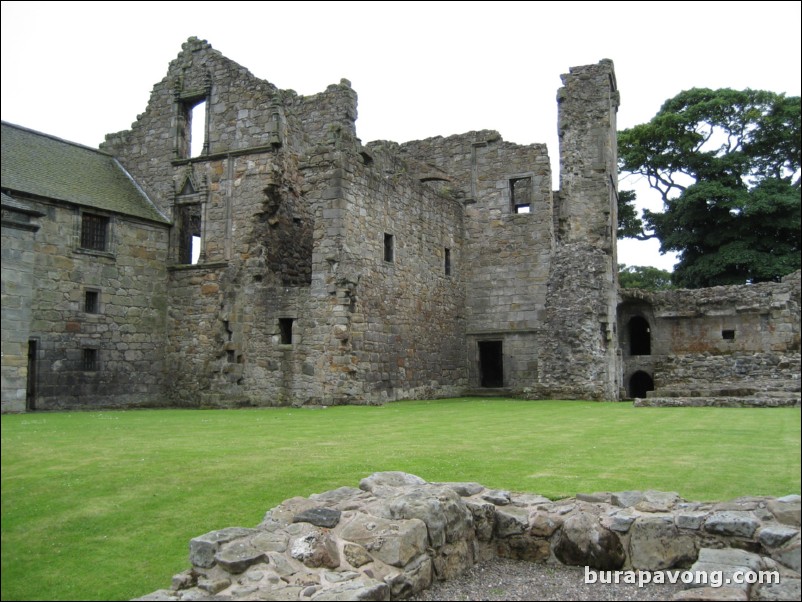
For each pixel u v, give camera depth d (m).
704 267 27.78
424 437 12.34
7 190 19.62
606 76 28.55
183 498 8.19
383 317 23.05
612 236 28.95
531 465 9.48
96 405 21.86
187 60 25.31
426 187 26.72
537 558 7.54
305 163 21.75
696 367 25.69
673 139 28.78
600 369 23.33
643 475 8.53
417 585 6.67
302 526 6.98
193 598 5.84
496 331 28.83
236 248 23.47
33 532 7.05
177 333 24.06
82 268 21.73
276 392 21.77
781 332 27.20
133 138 25.94
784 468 8.51
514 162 29.28
